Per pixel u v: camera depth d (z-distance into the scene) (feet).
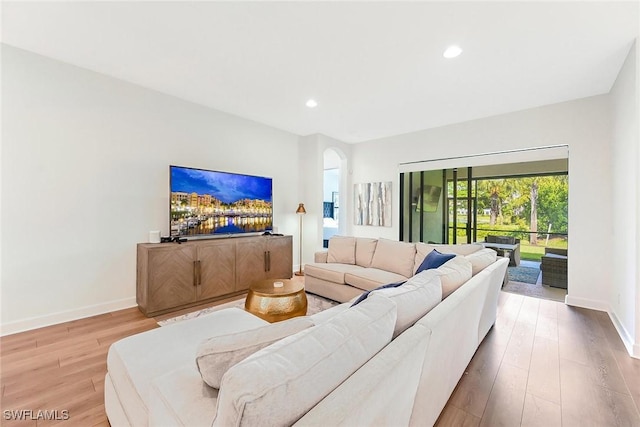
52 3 6.09
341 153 18.13
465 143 13.82
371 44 7.45
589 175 10.59
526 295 12.10
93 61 8.67
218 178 12.26
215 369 2.85
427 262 8.83
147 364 4.09
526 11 6.13
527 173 14.37
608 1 5.81
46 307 8.55
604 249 10.25
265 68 8.86
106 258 9.66
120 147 9.95
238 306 10.62
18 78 8.03
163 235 11.08
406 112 12.62
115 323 8.80
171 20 6.63
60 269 8.77
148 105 10.60
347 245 12.69
